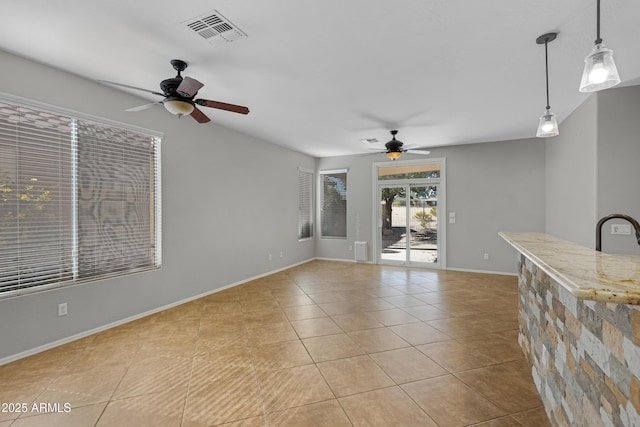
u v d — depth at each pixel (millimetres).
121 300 3400
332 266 6742
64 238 2930
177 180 4043
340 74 2949
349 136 5434
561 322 1661
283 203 6375
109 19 2102
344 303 4172
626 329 1025
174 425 1839
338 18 2086
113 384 2266
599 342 1220
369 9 1992
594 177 3506
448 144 6121
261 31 2238
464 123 4629
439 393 2148
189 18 2088
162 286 3861
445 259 6344
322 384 2262
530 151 5648
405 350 2793
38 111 2725
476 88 3311
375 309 3926
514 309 3916
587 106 3662
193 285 4309
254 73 2922
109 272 3307
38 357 2656
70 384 2264
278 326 3365
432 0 1911
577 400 1436
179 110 2754
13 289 2611
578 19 2102
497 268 5922
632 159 3299
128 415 1929
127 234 3469
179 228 4082
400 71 2893
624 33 2266
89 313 3113
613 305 1111
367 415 1925
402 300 4301
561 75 2996
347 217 7297
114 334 3145
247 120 4480
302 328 3311
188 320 3539
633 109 3287
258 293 4652
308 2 1920
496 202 5918
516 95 3516
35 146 2723
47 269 2814
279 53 2555
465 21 2127
